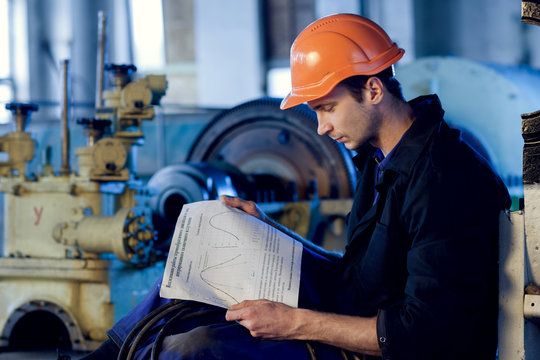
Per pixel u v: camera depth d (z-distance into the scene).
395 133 1.47
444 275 1.31
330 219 2.93
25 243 2.46
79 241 2.33
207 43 6.13
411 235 1.38
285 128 3.08
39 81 5.69
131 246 2.28
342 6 5.53
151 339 1.53
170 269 1.49
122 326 1.56
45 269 2.37
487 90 3.27
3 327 2.41
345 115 1.44
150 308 1.56
